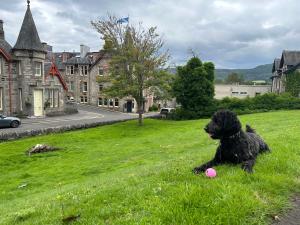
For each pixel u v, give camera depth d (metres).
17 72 43.56
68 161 19.67
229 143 6.25
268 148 7.68
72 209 4.95
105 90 36.91
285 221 4.25
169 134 28.48
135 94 36.50
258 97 45.12
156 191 5.04
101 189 6.20
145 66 35.78
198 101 45.69
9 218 5.75
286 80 56.38
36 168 18.47
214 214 4.13
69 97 76.06
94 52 74.56
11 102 42.81
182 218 4.06
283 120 26.75
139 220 4.13
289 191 5.24
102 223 4.27
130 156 19.14
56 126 34.06
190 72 45.50
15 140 27.88
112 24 38.62
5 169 18.77
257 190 5.05
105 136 30.34
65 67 74.69
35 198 9.87
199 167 6.27
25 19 43.97
